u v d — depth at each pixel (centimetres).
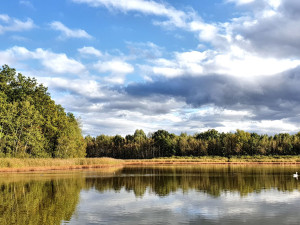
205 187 3438
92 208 2280
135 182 3997
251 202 2492
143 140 16162
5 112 7206
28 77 8425
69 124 8875
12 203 2492
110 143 16900
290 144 12800
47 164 6606
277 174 5016
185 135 17425
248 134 14362
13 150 7281
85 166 7362
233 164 9288
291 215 2020
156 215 2038
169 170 6394
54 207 2325
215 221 1878
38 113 7950
